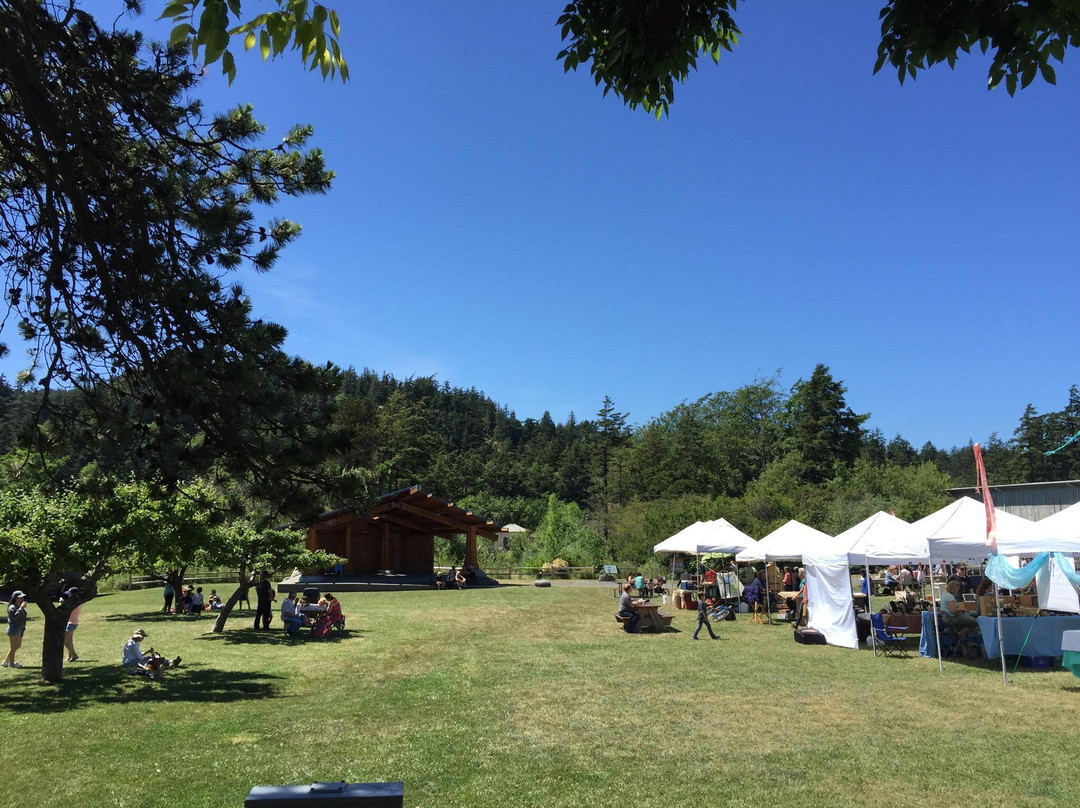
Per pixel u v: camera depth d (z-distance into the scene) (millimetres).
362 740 9188
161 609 27750
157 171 5340
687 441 79062
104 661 15719
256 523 6211
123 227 4938
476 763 8250
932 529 16688
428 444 92938
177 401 5223
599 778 7730
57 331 5434
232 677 13734
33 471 6289
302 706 11164
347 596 33062
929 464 49906
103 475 6215
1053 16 3076
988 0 3098
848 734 9438
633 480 82125
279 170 6242
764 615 24875
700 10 4043
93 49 4867
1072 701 11273
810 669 14414
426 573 45062
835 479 60500
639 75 4270
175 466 5488
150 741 9062
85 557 12641
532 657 16156
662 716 10492
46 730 9547
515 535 59656
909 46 3252
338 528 40969
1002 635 13555
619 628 21609
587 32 4320
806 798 7098
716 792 7289
